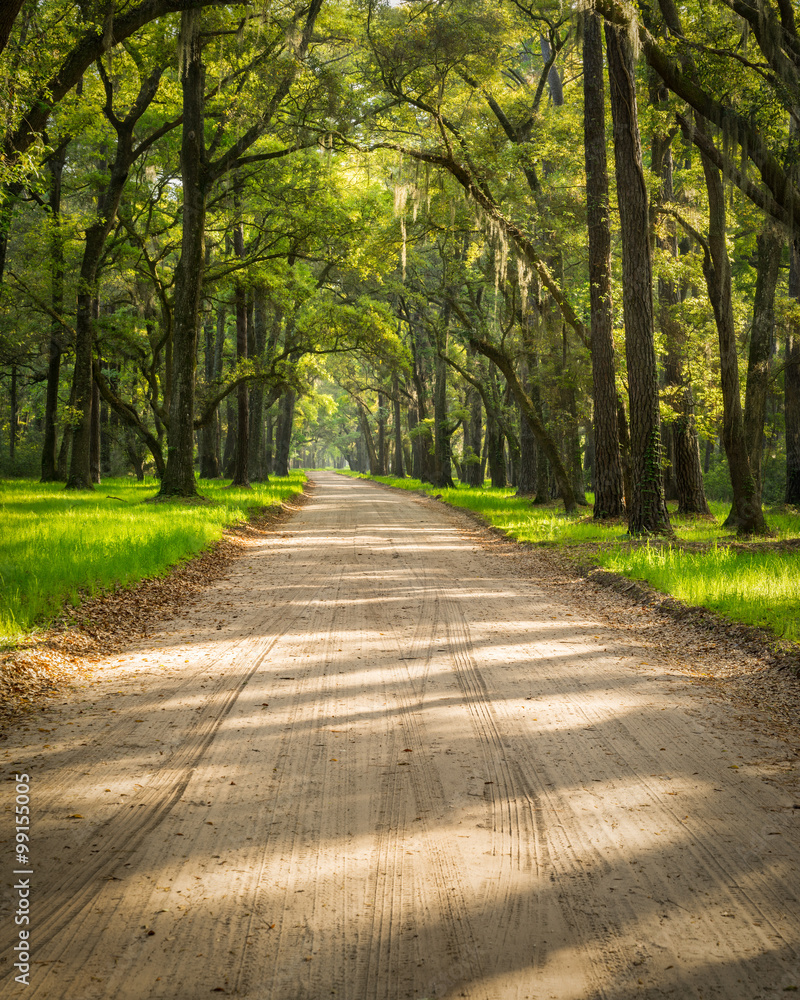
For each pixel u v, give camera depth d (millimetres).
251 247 32125
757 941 3451
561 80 34094
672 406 25125
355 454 128000
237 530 21344
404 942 3443
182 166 26391
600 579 13516
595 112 21812
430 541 21016
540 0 26094
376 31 21828
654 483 18625
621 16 14828
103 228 30172
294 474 76500
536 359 27000
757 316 19609
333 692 7266
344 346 34625
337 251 31625
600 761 5574
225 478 51219
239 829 4508
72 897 3785
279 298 33812
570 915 3648
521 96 28922
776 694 7125
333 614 10992
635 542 17109
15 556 12242
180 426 27469
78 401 33188
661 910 3688
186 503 26125
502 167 22797
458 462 59469
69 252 33375
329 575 14695
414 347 54000
